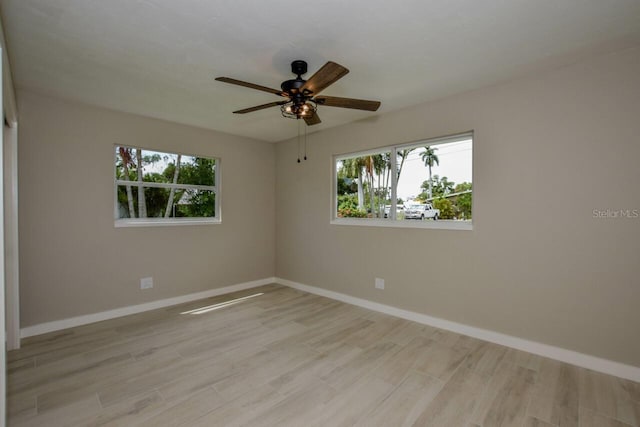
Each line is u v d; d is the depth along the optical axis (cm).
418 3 169
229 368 236
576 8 174
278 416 183
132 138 354
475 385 215
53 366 238
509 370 234
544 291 256
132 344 276
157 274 375
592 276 235
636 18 183
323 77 197
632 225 221
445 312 312
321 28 193
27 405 192
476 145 290
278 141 491
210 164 434
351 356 255
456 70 251
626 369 222
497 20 185
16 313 265
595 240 234
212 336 294
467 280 297
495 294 280
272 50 219
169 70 249
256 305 387
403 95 303
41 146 297
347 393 205
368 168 386
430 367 238
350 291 396
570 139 243
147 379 221
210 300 407
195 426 175
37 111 295
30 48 215
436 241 319
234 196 450
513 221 270
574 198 242
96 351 262
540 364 243
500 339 277
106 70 249
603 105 230
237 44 211
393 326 320
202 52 222
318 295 432
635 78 218
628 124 221
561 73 246
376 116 365
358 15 180
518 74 259
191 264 406
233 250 450
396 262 351
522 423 179
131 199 363
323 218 429
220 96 303
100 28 193
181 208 405
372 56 228
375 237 370
